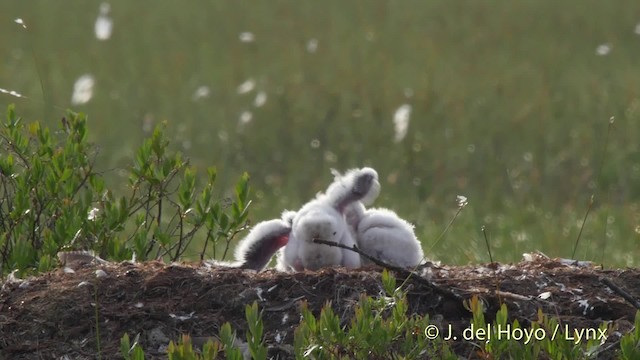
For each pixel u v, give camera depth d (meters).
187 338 20.41
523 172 54.50
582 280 25.05
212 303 23.88
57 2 108.62
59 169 29.23
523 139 59.56
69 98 69.50
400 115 34.56
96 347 23.16
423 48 86.00
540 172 53.97
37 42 89.88
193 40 91.75
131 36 93.38
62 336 23.47
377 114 63.75
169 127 62.53
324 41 90.06
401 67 78.88
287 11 105.19
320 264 26.00
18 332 23.61
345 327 22.88
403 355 21.83
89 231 28.95
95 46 88.56
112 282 24.55
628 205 48.72
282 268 28.02
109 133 61.53
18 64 80.56
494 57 82.25
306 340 20.91
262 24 99.19
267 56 84.44
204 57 84.44
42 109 63.47
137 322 23.56
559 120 62.59
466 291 23.91
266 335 23.14
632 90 68.38
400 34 92.69
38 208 29.39
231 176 54.66
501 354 21.52
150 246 29.69
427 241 41.28
